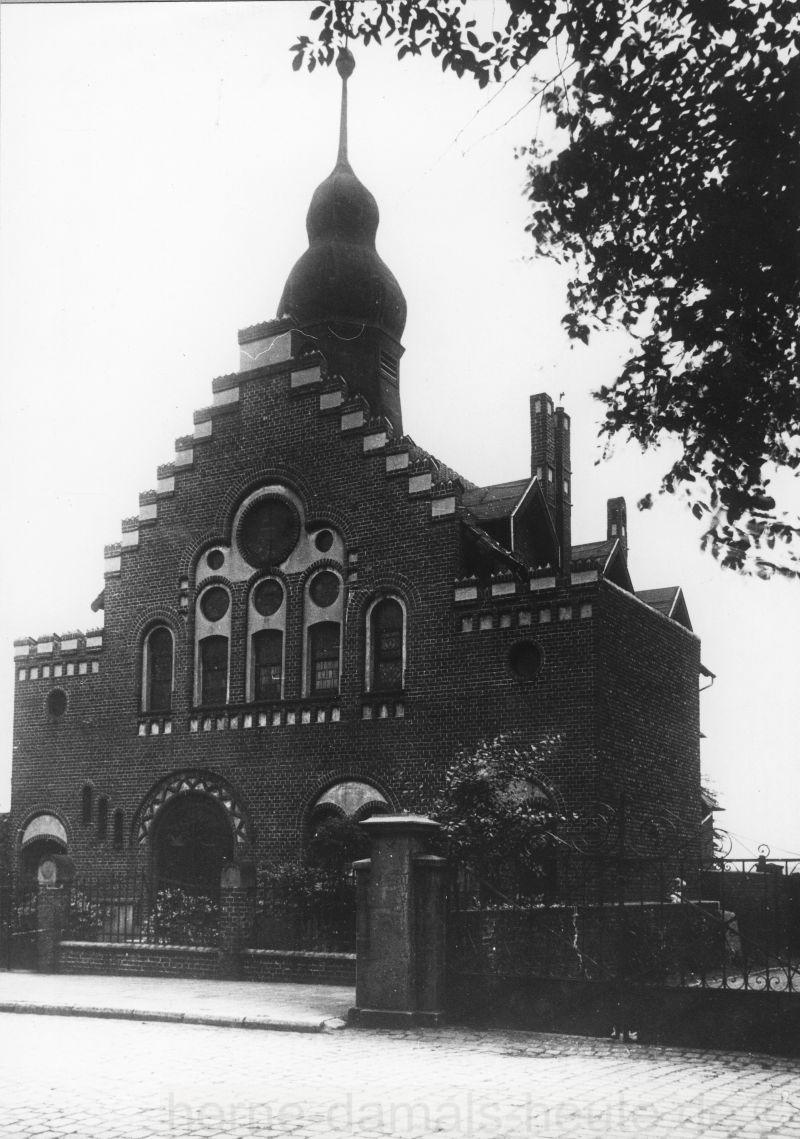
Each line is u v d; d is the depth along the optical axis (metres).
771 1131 9.20
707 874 26.88
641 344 8.05
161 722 28.80
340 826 24.83
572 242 8.14
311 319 31.94
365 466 26.89
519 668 24.31
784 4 7.27
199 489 29.36
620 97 7.82
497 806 20.95
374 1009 15.41
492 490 28.94
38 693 30.92
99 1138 8.67
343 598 26.70
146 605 29.64
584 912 16.62
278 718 27.09
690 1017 13.94
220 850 27.59
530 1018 14.95
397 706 25.48
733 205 7.39
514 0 8.17
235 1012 16.12
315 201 33.09
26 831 30.34
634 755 24.38
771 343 7.52
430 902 15.48
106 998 17.95
